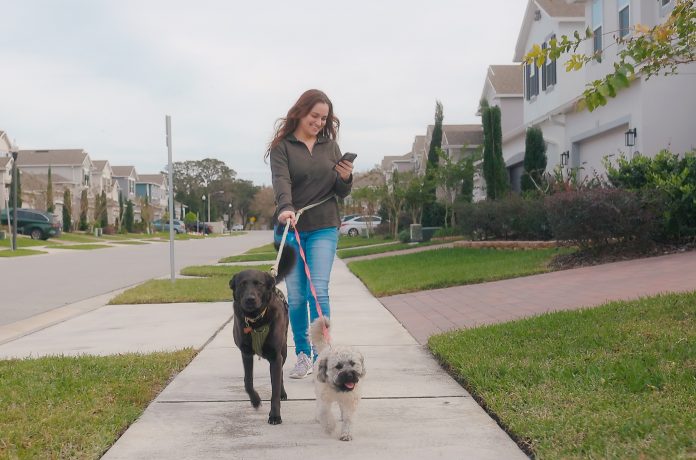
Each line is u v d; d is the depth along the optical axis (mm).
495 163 22438
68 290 14039
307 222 5695
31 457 3754
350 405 4188
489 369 5363
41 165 68250
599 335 6000
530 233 17625
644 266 10578
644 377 4734
